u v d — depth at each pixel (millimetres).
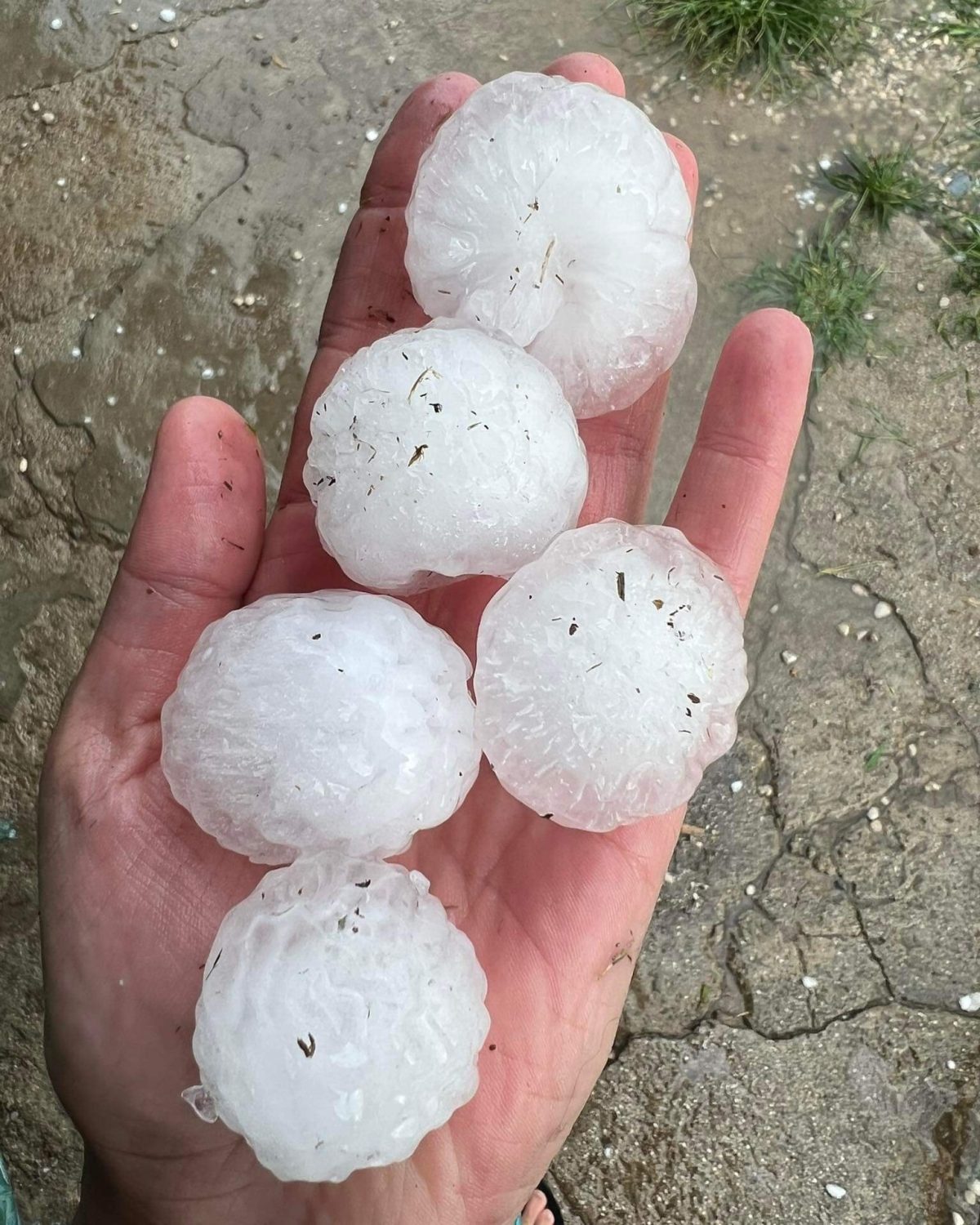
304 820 151
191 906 156
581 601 158
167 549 161
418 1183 151
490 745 162
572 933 159
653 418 197
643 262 175
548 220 169
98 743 162
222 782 151
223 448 162
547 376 170
